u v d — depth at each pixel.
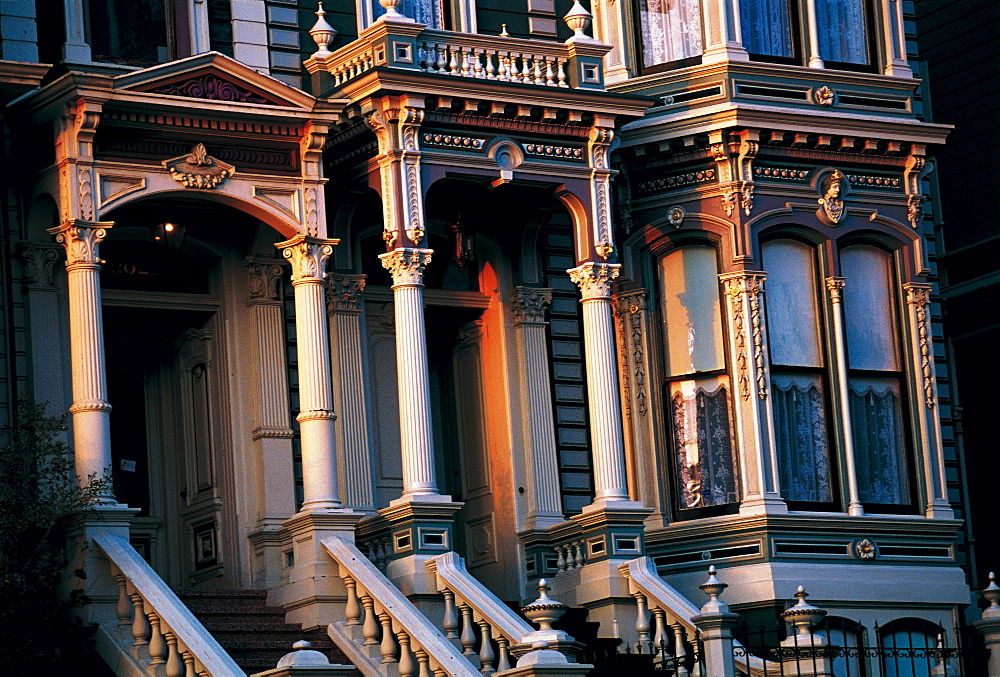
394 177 26.14
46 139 24.75
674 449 29.03
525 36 29.44
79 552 23.38
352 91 26.23
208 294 27.17
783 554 28.08
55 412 25.16
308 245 25.66
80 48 26.05
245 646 23.81
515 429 28.70
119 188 24.47
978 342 34.75
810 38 29.61
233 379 26.91
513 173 26.84
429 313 29.06
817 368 29.23
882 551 28.92
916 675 28.78
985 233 34.53
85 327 24.05
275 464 26.72
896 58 30.41
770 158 29.00
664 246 29.17
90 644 23.03
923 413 29.86
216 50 27.14
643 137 28.70
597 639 26.17
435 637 22.97
